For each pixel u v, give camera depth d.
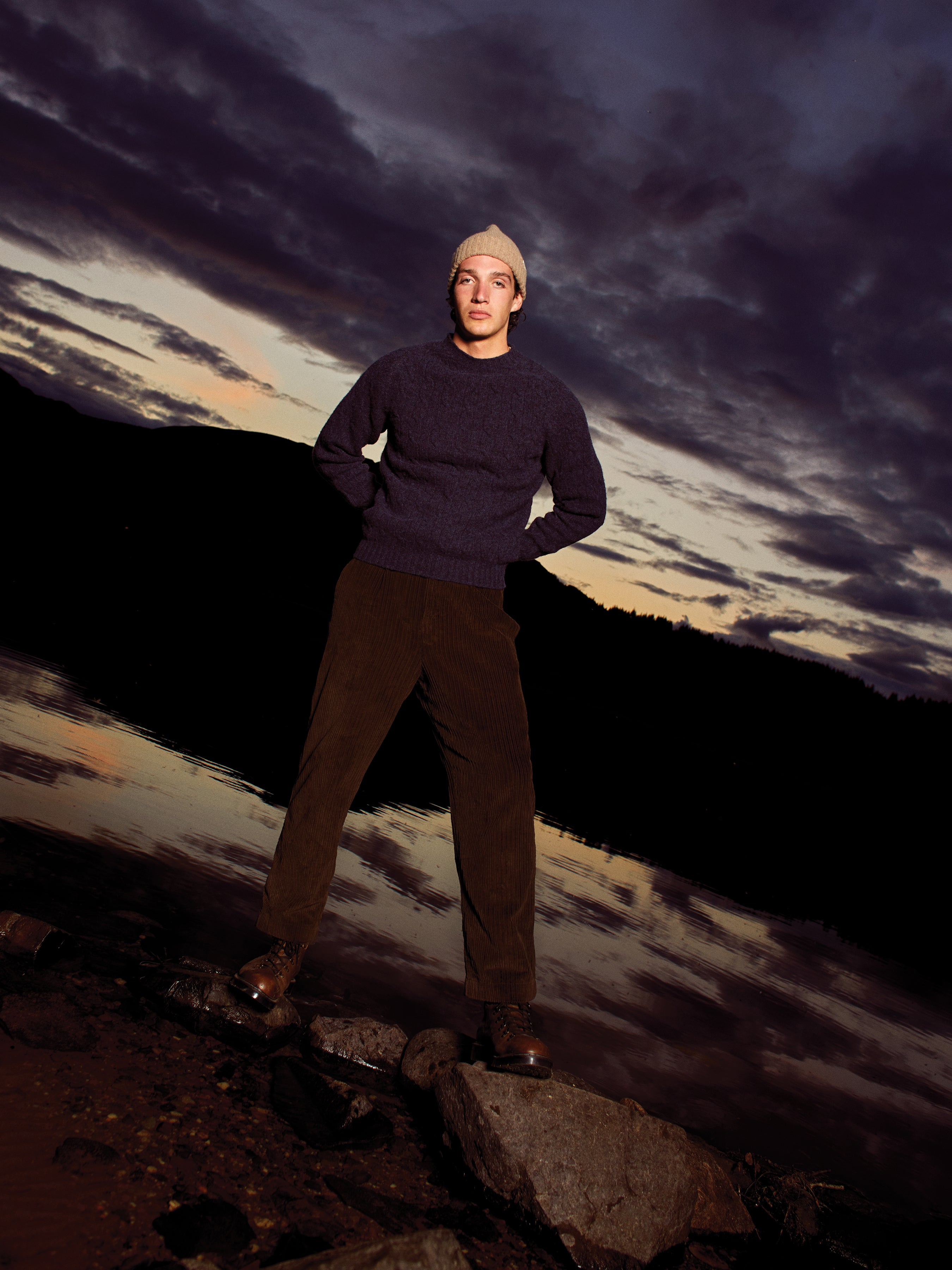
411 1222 1.44
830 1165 2.37
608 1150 1.66
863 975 5.79
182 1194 1.29
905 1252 1.94
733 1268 1.71
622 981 3.58
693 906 6.01
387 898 3.60
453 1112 1.71
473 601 1.91
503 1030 1.85
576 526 2.00
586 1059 2.58
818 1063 3.34
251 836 3.69
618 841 7.98
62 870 2.54
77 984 1.86
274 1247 1.23
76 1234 1.13
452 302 1.97
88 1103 1.45
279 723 7.48
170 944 2.25
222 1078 1.70
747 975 4.50
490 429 1.86
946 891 17.73
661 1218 1.63
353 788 1.98
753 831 14.88
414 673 1.95
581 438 1.91
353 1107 1.75
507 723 1.93
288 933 1.95
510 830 1.94
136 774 4.13
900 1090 3.35
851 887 11.91
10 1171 1.22
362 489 2.07
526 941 1.94
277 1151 1.51
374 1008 2.42
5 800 3.07
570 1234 1.51
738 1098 2.67
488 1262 1.40
